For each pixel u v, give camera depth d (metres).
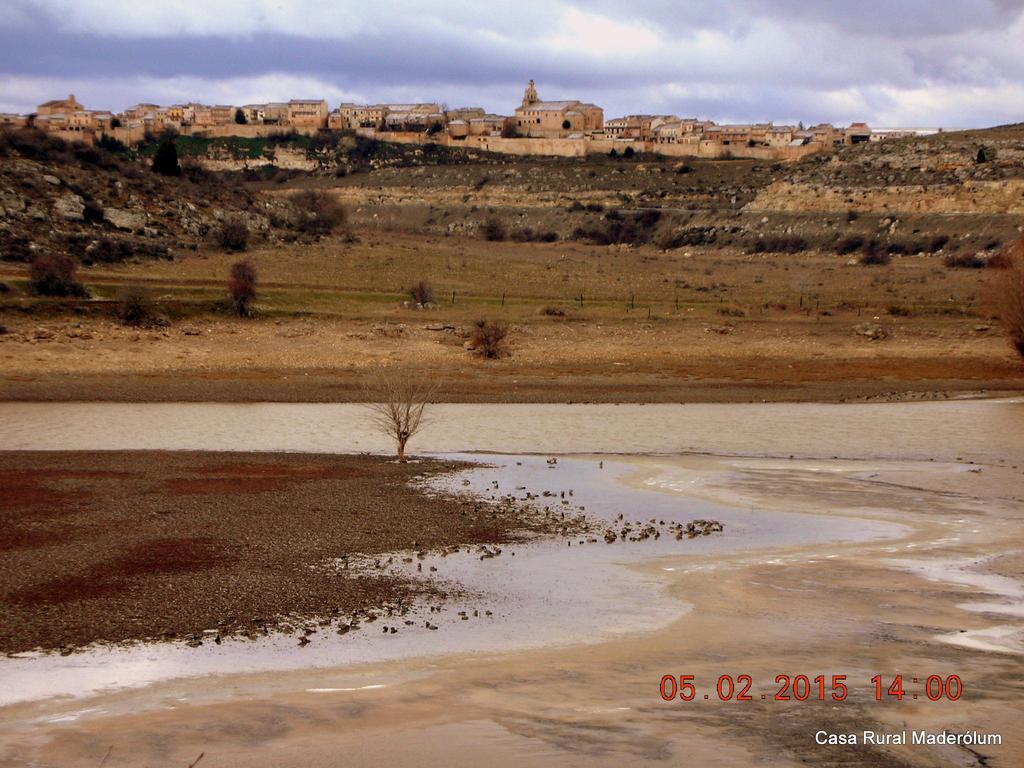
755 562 29.80
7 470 41.81
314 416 59.84
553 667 21.33
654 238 199.00
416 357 81.25
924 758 17.38
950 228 176.12
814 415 62.34
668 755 17.45
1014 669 21.38
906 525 35.00
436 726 18.48
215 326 86.94
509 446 51.31
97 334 80.75
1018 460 48.41
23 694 19.58
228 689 19.98
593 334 92.88
